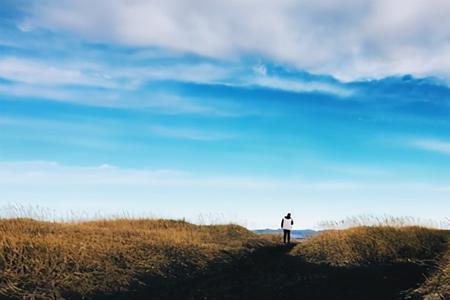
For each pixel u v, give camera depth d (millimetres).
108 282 18922
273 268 23531
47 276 18000
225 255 25953
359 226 28156
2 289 16453
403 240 25406
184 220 36906
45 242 20562
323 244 25844
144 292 19031
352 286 20453
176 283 20625
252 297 19281
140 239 24531
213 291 19875
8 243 19781
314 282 21031
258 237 34906
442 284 18828
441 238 26297
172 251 23859
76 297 17344
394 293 19266
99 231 25516
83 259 20000
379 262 23453
